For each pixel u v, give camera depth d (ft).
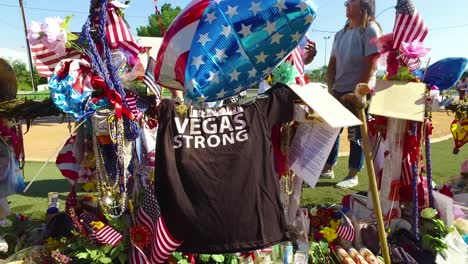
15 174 8.49
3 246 8.43
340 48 12.87
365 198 10.47
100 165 6.86
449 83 8.94
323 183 15.29
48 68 6.44
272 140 7.62
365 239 9.16
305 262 7.95
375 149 9.94
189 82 6.27
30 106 6.70
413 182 9.03
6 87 7.72
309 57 10.44
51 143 25.67
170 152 6.30
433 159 19.66
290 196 8.11
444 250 8.83
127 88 6.62
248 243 6.38
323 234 8.71
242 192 6.36
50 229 8.32
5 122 7.98
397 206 9.49
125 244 7.20
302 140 7.55
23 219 9.40
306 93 6.84
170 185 6.21
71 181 7.77
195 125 6.48
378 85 9.00
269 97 6.89
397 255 8.63
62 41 6.21
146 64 7.26
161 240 6.40
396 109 8.57
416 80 8.92
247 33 6.27
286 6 6.21
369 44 11.64
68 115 6.86
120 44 6.73
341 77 12.82
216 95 6.45
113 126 6.42
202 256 7.48
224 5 6.27
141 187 7.42
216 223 6.26
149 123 7.52
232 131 6.52
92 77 6.18
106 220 7.55
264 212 6.48
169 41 6.38
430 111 8.92
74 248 7.27
